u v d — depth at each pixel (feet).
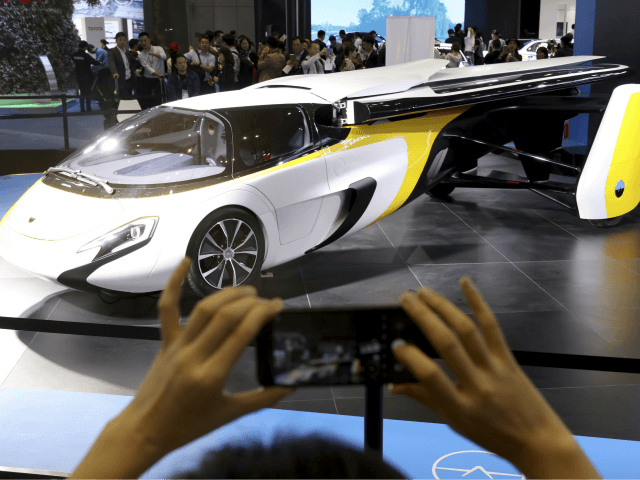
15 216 12.10
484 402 1.42
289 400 8.75
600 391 8.93
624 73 16.89
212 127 12.21
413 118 13.64
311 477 1.44
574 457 1.44
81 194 11.77
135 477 1.47
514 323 10.82
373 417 3.99
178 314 1.62
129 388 9.39
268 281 12.95
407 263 14.06
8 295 12.29
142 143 12.92
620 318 11.00
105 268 10.66
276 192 11.80
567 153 18.84
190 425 1.48
